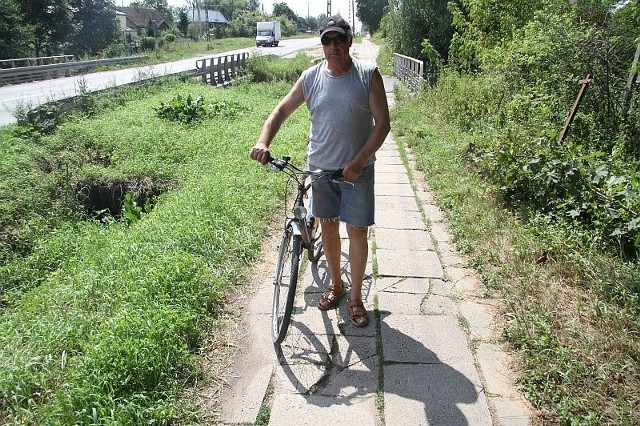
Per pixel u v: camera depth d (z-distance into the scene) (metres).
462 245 4.50
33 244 6.33
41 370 2.91
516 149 5.42
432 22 19.81
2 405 2.71
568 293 3.61
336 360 3.07
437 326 3.39
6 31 26.08
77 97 11.77
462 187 5.81
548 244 4.20
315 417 2.61
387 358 3.07
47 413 2.47
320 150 3.12
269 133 3.12
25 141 9.06
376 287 3.91
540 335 3.15
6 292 5.25
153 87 14.66
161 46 44.09
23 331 3.54
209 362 3.06
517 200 5.21
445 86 11.12
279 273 3.34
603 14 9.00
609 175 4.75
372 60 32.53
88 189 7.63
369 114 3.04
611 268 3.75
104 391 2.65
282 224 5.23
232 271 4.09
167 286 3.63
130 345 2.84
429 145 7.99
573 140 6.49
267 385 2.85
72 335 3.23
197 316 3.38
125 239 4.82
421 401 2.71
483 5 11.86
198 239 4.46
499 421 2.56
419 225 5.14
